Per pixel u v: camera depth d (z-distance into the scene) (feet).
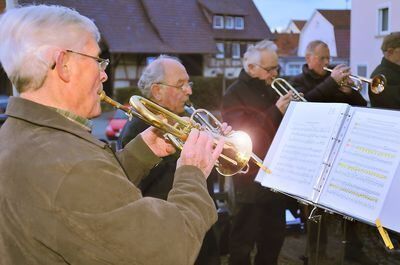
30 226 2.91
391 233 5.35
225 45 58.90
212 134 4.20
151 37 45.55
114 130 26.76
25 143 3.07
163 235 3.00
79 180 2.88
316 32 82.79
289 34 107.55
